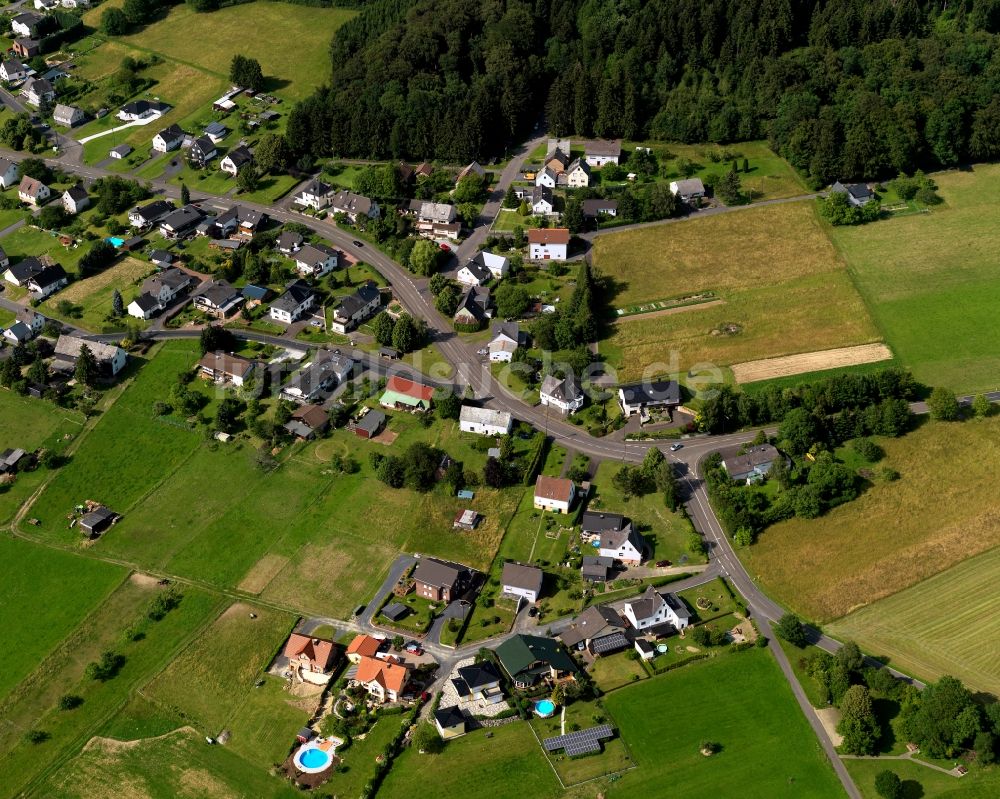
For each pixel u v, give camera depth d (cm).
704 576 18200
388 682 16150
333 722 16000
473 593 18050
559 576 18288
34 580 18750
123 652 17350
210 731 16012
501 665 16650
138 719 16275
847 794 14738
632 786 14975
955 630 16988
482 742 15625
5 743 16050
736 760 15250
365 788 14950
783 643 16925
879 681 15788
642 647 16788
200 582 18562
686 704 16062
